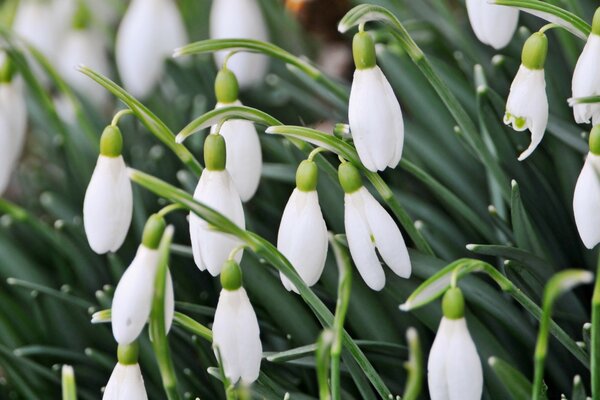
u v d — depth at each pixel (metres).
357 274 0.60
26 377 0.65
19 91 0.64
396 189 0.64
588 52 0.54
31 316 0.68
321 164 0.57
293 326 0.61
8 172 0.63
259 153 0.57
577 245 0.62
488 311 0.58
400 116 0.54
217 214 0.52
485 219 0.64
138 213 0.66
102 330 0.66
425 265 0.57
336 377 0.52
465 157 0.64
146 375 0.64
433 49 0.69
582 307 0.60
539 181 0.62
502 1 0.54
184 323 0.55
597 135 0.53
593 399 0.54
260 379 0.57
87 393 0.65
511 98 0.54
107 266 0.67
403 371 0.60
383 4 0.69
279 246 0.54
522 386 0.55
